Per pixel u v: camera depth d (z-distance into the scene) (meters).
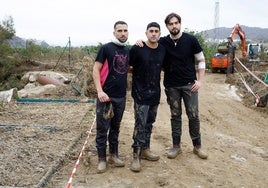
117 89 5.43
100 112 5.45
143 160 6.14
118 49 5.37
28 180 5.16
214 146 7.58
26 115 9.30
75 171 5.61
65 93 13.09
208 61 29.03
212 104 13.77
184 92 6.04
